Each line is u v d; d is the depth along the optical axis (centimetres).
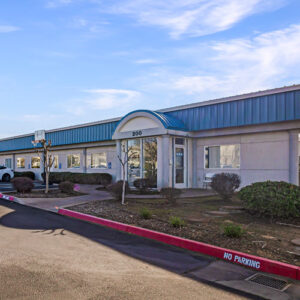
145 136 1703
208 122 1617
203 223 858
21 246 662
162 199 1339
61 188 1586
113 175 2186
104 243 711
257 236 725
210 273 539
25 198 1403
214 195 1446
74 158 2567
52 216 1047
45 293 430
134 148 1808
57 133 2650
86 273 513
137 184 1588
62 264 554
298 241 682
